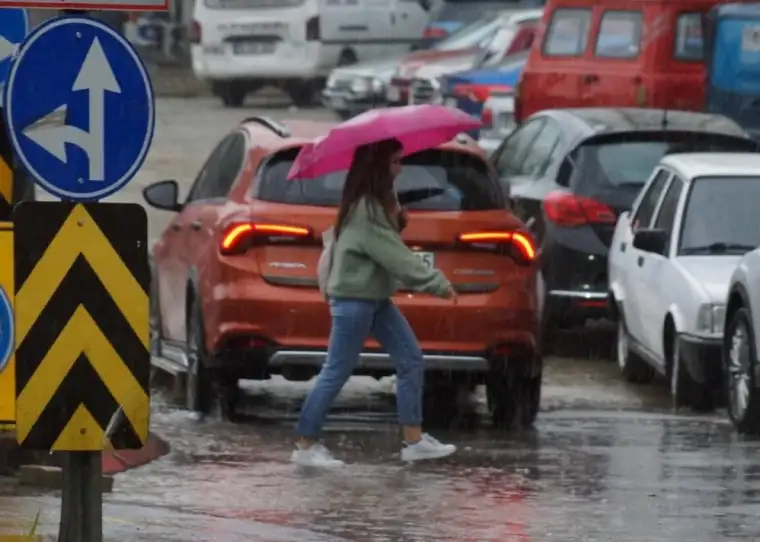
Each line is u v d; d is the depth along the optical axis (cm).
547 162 4400
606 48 5844
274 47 9312
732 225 3716
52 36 2014
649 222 3922
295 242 3156
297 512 2548
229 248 3173
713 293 3488
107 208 2023
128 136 2036
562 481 2803
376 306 2933
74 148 2023
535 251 3234
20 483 2698
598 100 5822
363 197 2908
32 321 2012
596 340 4512
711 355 3475
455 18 9231
